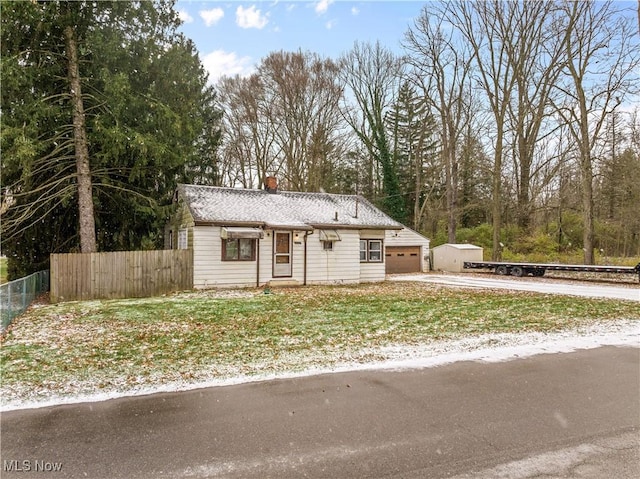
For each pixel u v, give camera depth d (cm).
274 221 1658
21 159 1138
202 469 322
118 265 1366
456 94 2959
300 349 672
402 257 2641
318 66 3020
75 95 1328
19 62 1214
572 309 1068
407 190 3600
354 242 1847
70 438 371
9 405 445
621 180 2720
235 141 3161
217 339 735
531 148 2794
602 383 523
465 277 2197
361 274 1916
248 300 1242
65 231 1595
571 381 530
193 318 938
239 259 1608
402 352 660
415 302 1202
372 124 3300
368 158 3556
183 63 1678
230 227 1559
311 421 410
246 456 342
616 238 2889
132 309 1074
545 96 2519
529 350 677
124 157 1436
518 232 2886
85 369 564
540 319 931
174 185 1786
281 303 1177
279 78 2975
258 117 3053
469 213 3538
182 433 383
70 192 1384
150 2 1412
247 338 743
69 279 1283
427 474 315
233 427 396
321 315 978
